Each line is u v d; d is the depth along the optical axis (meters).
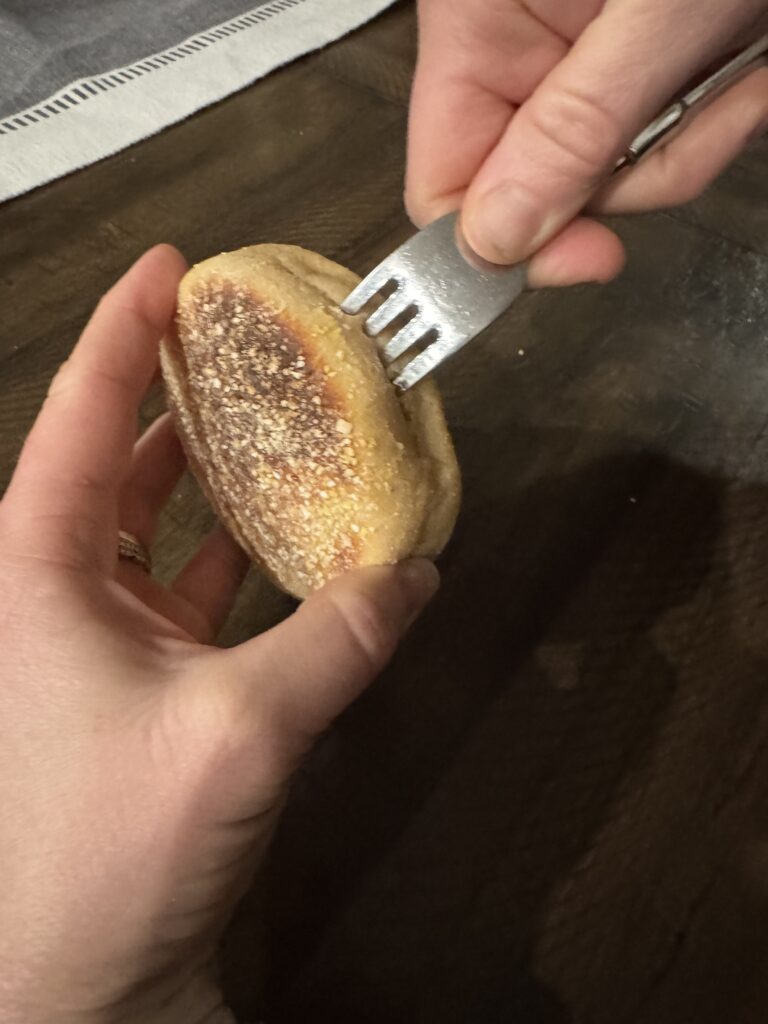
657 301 0.32
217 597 0.26
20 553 0.18
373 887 0.23
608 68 0.16
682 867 0.22
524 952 0.22
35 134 0.37
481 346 0.31
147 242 0.35
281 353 0.19
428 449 0.19
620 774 0.24
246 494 0.21
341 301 0.20
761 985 0.21
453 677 0.25
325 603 0.17
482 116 0.22
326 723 0.17
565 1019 0.21
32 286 0.33
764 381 0.30
